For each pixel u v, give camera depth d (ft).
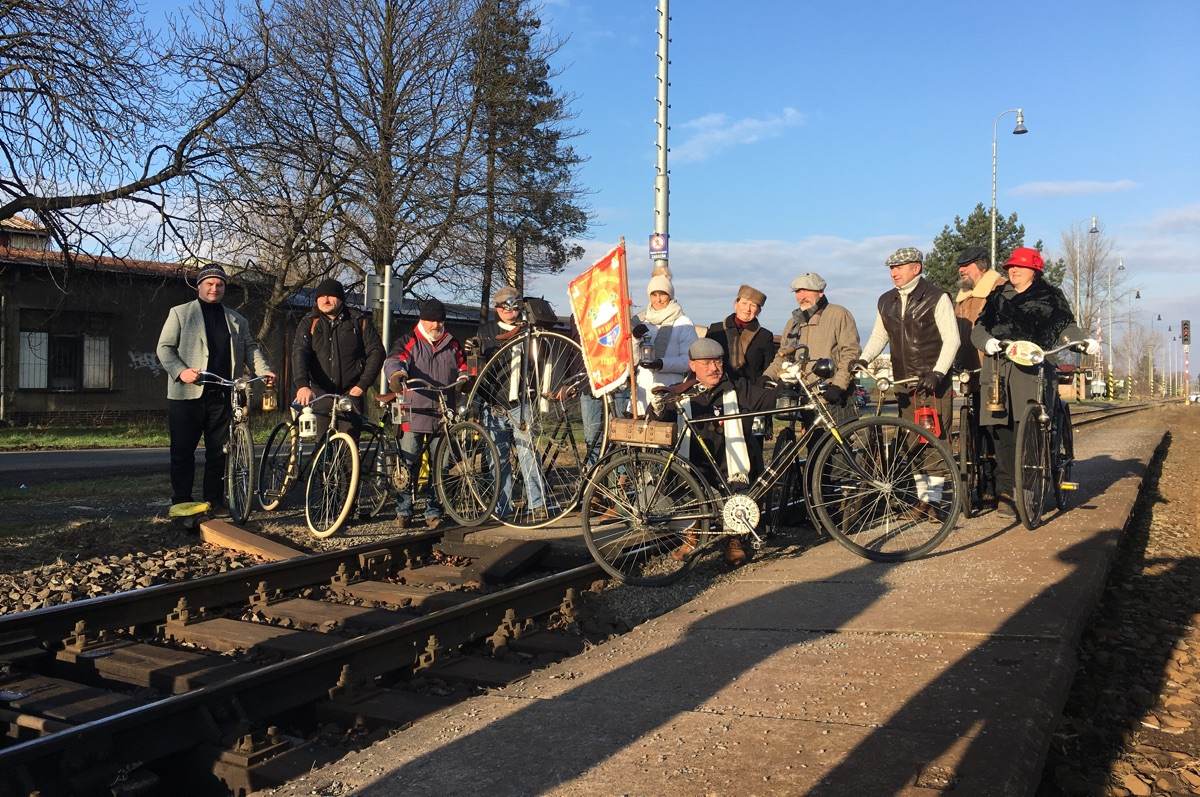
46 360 76.28
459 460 25.34
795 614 15.48
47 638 15.97
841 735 10.21
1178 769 10.89
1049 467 21.99
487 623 16.75
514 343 25.13
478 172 77.66
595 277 21.34
